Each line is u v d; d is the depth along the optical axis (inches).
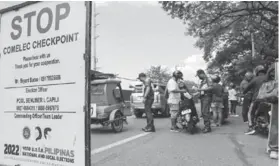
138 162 201.2
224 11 780.0
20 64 120.9
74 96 102.8
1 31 128.5
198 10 716.7
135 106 611.8
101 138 316.8
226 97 453.7
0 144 126.3
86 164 97.7
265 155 219.3
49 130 109.7
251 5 786.2
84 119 99.3
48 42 111.7
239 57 1583.4
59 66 107.8
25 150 117.3
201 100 351.6
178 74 355.6
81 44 101.9
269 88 208.4
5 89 125.4
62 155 105.0
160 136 323.3
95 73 442.0
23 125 118.4
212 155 220.5
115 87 384.8
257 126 311.4
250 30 930.7
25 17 120.6
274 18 807.1
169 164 195.2
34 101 115.0
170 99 359.9
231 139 293.0
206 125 346.6
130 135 338.0
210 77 411.2
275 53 1059.3
